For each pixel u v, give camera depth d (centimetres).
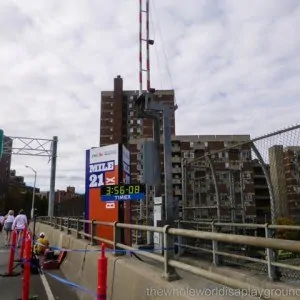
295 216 749
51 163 3666
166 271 480
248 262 905
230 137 8512
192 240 1135
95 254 811
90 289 790
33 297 815
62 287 929
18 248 1819
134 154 9125
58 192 8294
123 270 605
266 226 763
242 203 1047
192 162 1184
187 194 1278
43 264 1187
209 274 372
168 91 9494
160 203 1105
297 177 746
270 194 785
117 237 762
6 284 963
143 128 11394
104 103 11400
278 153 789
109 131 11181
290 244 267
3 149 3553
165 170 1103
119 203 1339
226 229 1116
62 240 1467
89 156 1469
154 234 1105
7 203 11025
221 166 1138
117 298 607
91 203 1423
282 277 719
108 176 1380
